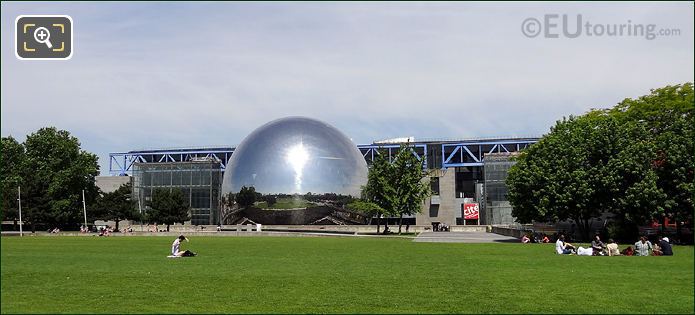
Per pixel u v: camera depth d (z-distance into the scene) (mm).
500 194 102688
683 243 41938
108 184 117812
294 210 88625
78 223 85125
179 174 112438
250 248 36594
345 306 13984
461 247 37875
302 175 89625
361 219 92438
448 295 15602
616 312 13227
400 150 67500
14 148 82938
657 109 48094
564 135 46625
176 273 20766
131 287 17062
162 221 81625
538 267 23109
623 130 44281
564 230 48594
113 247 37438
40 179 77562
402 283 18031
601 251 29969
